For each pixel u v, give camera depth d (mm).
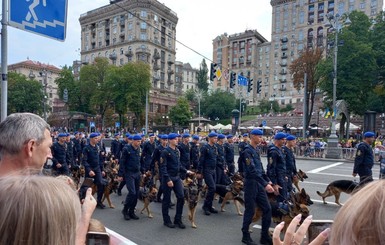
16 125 1751
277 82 99312
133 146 7238
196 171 9031
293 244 1276
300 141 24953
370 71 30922
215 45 112938
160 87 76062
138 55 70250
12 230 766
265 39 111125
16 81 56906
